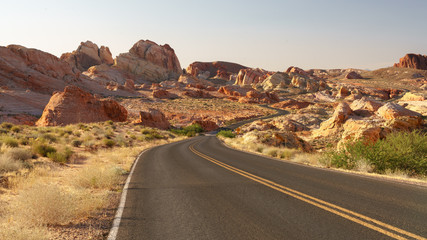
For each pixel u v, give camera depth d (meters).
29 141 15.78
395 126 19.67
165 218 4.82
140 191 7.20
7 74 111.56
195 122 85.25
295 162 12.73
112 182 8.09
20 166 9.38
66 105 45.84
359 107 43.78
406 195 5.69
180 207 5.48
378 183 7.09
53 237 3.99
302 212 4.75
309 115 73.12
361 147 11.12
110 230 4.33
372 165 10.29
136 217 4.94
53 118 43.72
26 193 5.19
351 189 6.39
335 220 4.27
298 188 6.65
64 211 4.61
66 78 138.75
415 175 9.46
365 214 4.48
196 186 7.52
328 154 12.61
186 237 3.90
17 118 57.62
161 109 113.62
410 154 10.18
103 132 29.31
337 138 34.12
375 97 171.25
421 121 20.81
